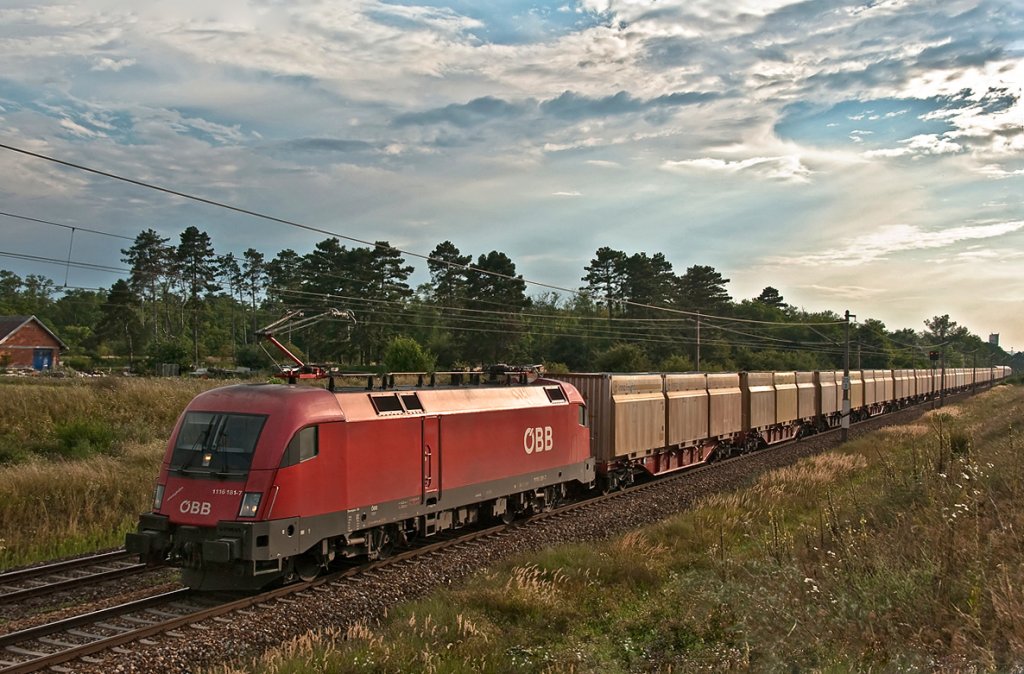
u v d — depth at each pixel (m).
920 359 108.00
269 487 10.91
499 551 14.40
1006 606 7.40
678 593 10.66
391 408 13.38
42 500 16.33
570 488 21.62
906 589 8.50
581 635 10.06
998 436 23.22
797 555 11.38
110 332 76.44
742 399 31.61
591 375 21.58
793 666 7.41
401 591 11.80
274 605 10.89
